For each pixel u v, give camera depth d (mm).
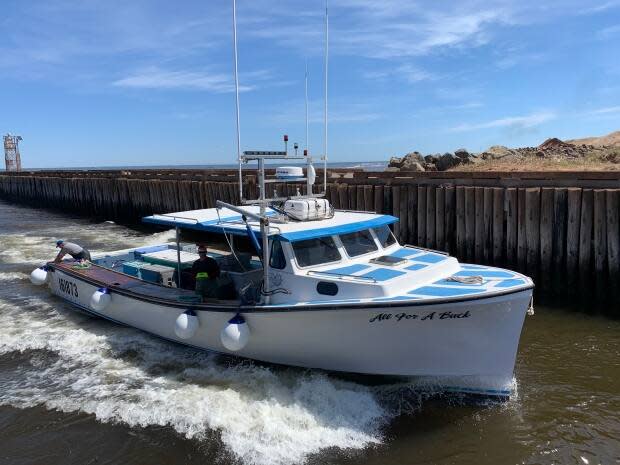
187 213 8719
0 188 48188
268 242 6875
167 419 6105
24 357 7996
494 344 6051
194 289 8258
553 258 10836
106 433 5895
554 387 6945
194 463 5367
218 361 7504
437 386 6445
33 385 7074
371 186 14188
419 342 6098
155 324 8211
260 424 5977
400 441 5723
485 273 6801
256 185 18547
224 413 6184
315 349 6539
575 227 10422
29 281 12555
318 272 6582
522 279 6254
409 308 5816
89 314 9906
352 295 6180
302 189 16172
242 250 7883
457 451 5547
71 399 6648
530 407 6406
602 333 8883
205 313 7180
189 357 7723
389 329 6055
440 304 5750
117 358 7848
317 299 6449
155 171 26828
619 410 6332
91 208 30828
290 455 5469
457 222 12242
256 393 6602
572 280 10547
